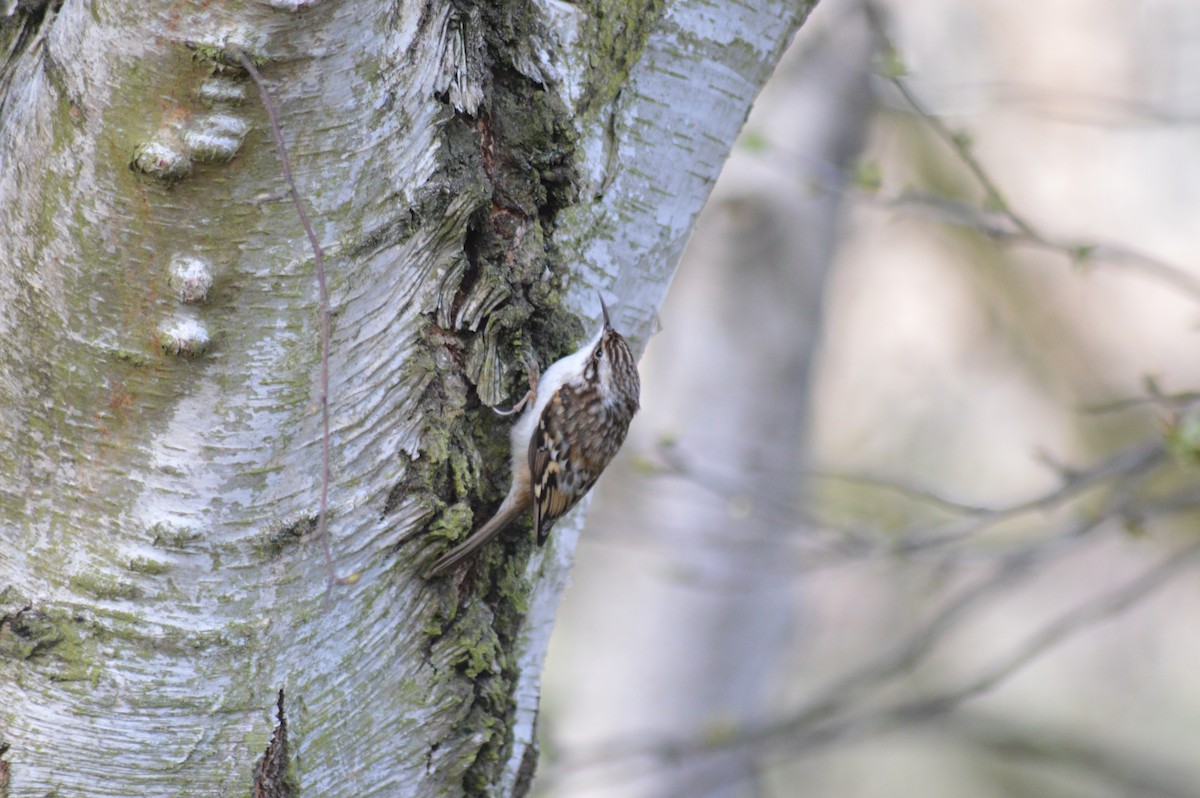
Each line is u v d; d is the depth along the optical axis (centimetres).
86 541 459
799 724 1019
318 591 483
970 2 1590
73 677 463
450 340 505
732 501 934
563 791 1081
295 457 468
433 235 480
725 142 577
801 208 1297
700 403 1297
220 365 448
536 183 525
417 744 522
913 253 1622
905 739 1448
